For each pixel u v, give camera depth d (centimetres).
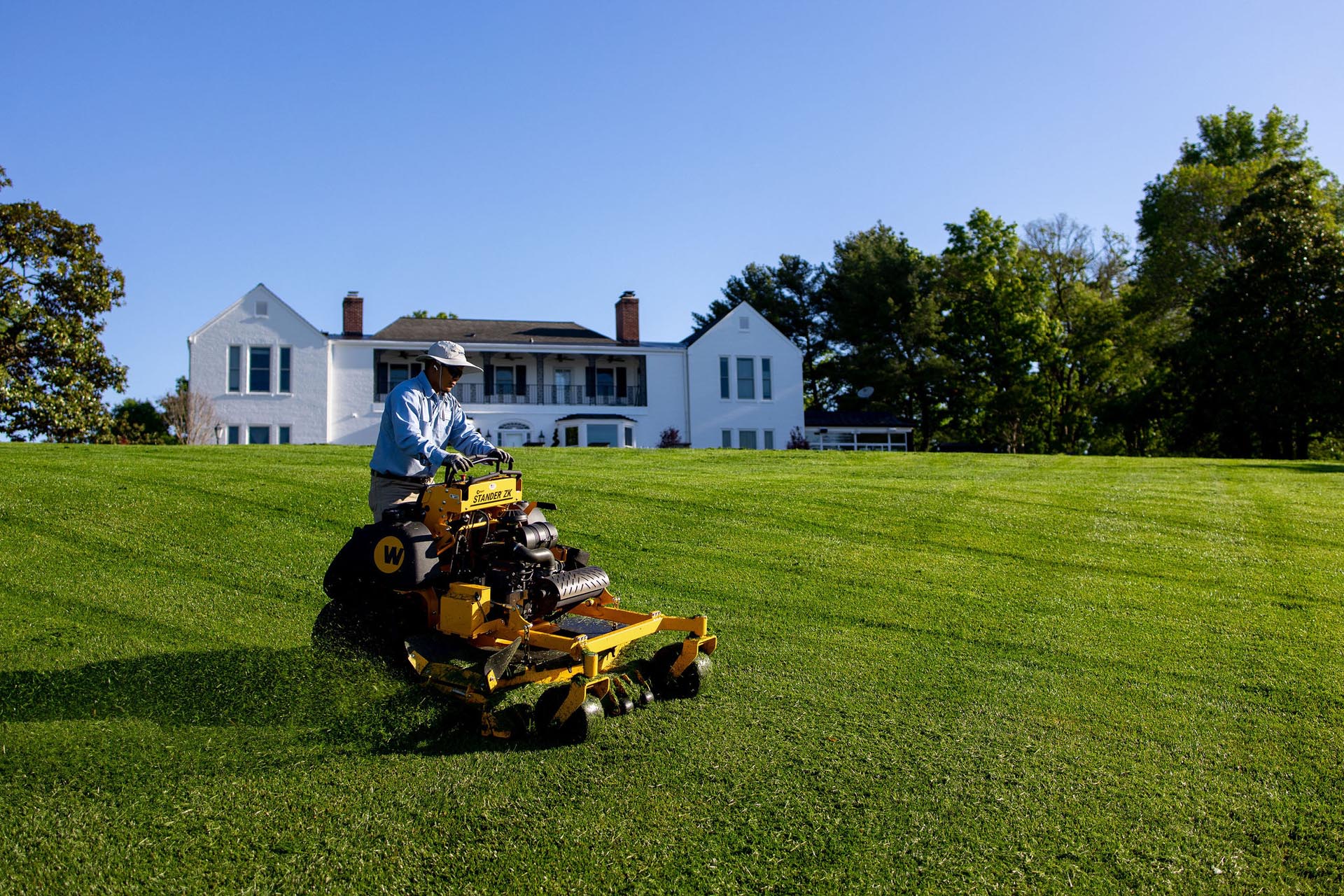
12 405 2633
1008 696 574
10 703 499
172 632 639
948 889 358
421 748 466
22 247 2702
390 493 552
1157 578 892
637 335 3759
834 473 1644
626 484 1355
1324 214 3631
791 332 5691
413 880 351
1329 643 691
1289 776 462
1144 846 393
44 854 355
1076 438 4972
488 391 3581
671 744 484
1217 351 3575
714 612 744
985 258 4491
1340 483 1625
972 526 1123
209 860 357
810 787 440
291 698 526
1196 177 4150
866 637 693
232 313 3222
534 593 495
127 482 1172
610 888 351
